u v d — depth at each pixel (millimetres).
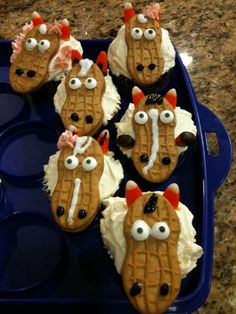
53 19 286
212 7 283
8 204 211
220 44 266
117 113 227
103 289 184
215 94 246
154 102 209
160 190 205
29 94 236
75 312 174
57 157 203
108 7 288
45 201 210
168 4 287
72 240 197
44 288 185
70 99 216
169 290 156
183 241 175
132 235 163
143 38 230
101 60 225
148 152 200
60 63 232
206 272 179
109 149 219
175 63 242
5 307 174
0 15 292
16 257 195
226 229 201
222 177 204
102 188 195
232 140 229
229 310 181
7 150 227
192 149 217
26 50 232
